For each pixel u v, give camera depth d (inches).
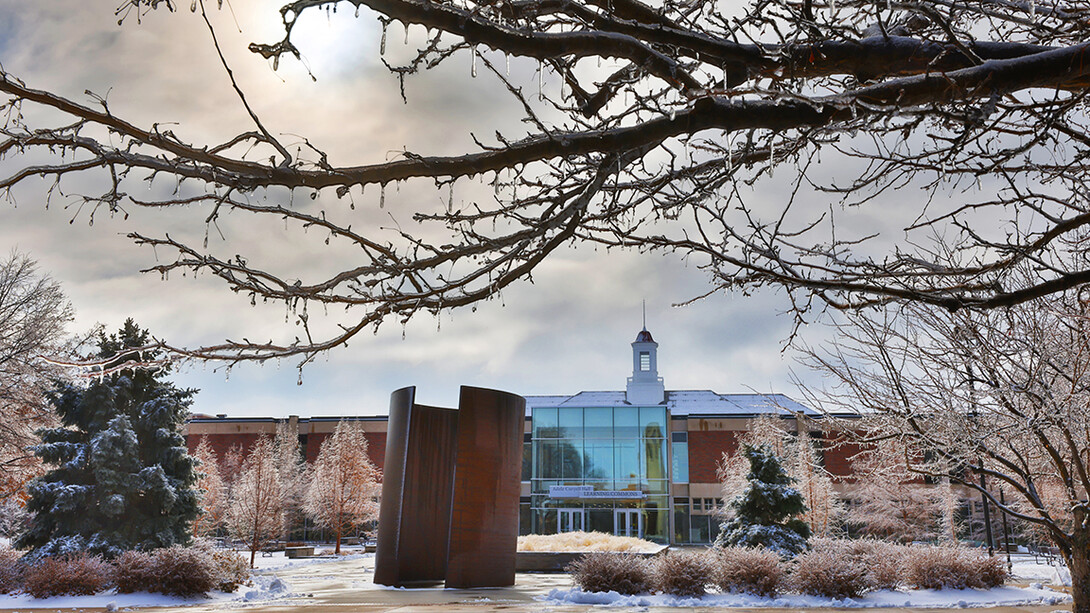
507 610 620.1
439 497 870.4
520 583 869.8
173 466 1037.8
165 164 93.4
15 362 956.6
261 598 733.9
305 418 2516.0
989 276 170.9
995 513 1680.6
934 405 315.3
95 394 998.4
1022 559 1379.2
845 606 682.2
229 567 802.8
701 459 2186.3
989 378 298.7
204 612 617.9
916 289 152.6
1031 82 101.7
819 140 125.8
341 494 1872.5
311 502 2003.0
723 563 769.6
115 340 1030.4
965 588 759.7
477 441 815.1
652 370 2488.9
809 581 727.1
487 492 814.5
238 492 1716.3
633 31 98.8
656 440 1907.0
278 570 1179.9
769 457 1064.2
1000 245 153.6
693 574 729.0
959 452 326.0
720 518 2122.3
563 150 107.0
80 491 940.6
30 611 645.3
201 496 1063.6
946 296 146.9
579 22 100.7
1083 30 128.0
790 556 957.8
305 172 97.4
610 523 1867.6
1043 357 272.4
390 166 101.3
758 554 767.1
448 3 89.9
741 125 106.2
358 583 874.8
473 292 128.6
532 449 1930.4
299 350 112.3
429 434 879.1
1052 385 296.0
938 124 117.3
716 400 2519.7
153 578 729.6
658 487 1876.2
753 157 139.9
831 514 1526.8
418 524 856.9
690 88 100.7
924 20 126.3
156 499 991.6
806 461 1438.2
